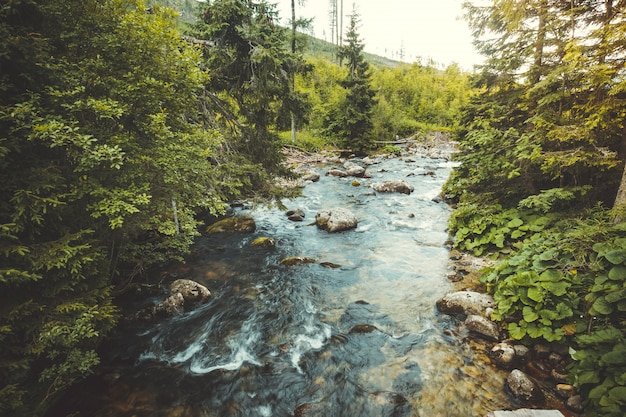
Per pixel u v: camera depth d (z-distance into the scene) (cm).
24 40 386
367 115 3097
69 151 418
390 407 457
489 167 899
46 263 383
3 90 384
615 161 664
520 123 1011
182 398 482
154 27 515
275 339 625
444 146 3666
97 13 488
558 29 829
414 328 645
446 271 882
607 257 496
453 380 499
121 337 618
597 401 376
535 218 892
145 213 584
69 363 425
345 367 545
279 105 1218
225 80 1150
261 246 1073
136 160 502
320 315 703
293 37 2105
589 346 439
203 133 636
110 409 455
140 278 819
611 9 740
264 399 484
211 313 709
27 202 374
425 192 1773
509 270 675
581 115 754
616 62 653
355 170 2200
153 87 511
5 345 372
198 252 1024
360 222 1330
